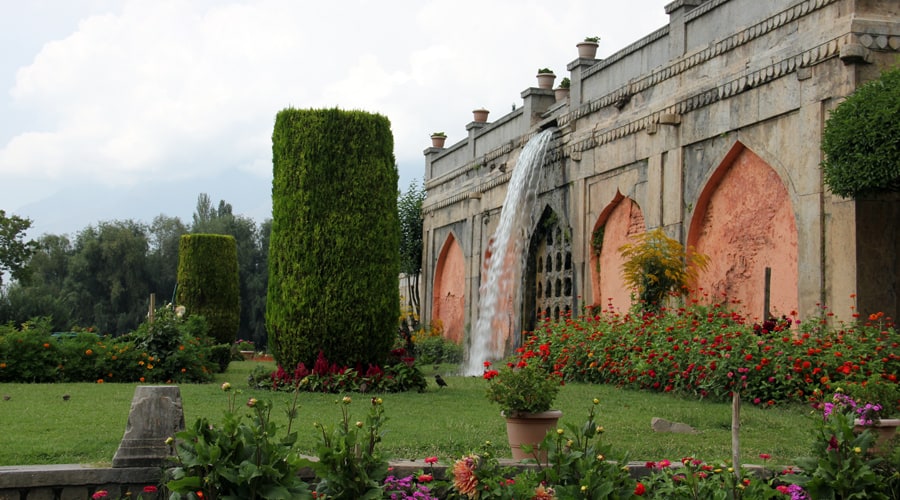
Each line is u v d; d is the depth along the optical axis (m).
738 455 4.73
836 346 8.48
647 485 4.67
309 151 10.16
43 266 43.09
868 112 8.09
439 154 23.38
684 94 12.15
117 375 11.58
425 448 5.78
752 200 11.01
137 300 42.31
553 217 16.28
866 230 8.98
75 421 6.69
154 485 4.64
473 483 4.38
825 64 9.52
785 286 10.32
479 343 19.30
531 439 5.50
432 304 23.09
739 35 11.05
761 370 8.78
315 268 10.05
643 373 10.18
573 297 15.26
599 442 4.57
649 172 13.04
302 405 8.27
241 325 45.16
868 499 4.52
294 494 4.01
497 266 18.28
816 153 9.59
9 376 11.05
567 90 17.47
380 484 4.53
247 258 45.81
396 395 9.48
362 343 10.08
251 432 4.08
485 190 19.59
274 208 10.38
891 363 8.30
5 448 5.36
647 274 11.70
